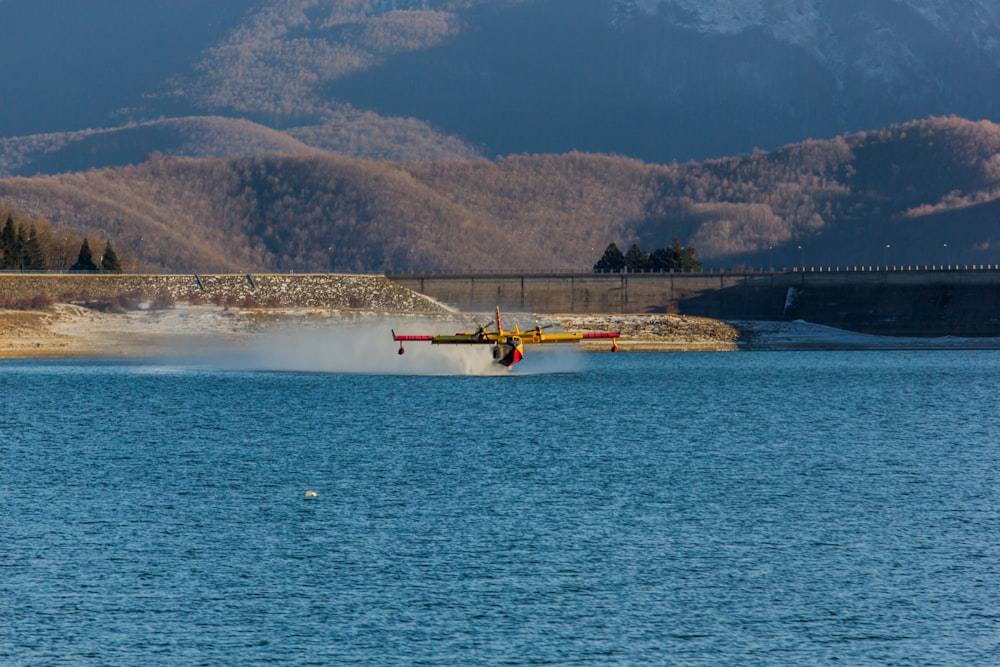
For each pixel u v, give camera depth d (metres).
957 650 157.75
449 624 166.38
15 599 177.00
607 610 172.62
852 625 166.88
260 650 156.75
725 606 174.75
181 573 190.38
